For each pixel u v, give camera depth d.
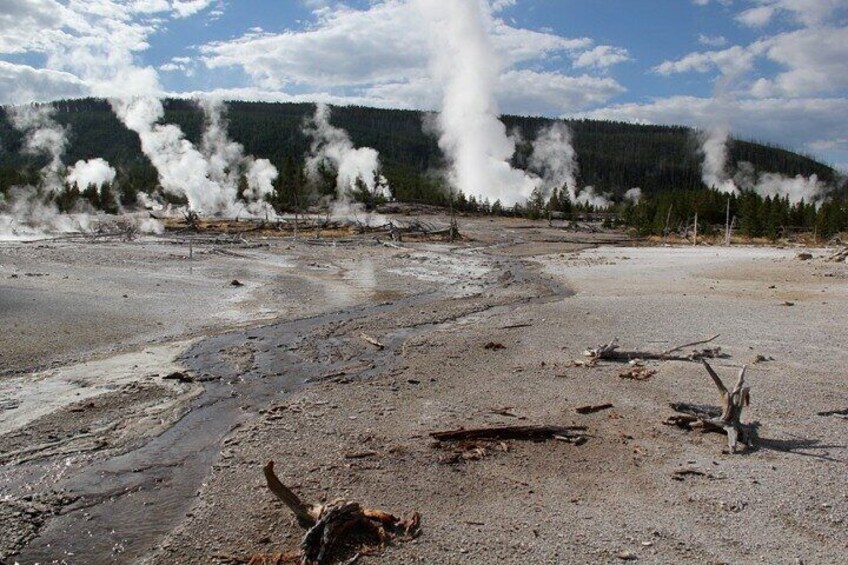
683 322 22.91
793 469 10.59
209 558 8.20
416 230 76.88
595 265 45.25
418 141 199.75
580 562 7.94
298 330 22.19
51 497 9.86
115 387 15.24
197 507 9.46
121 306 24.78
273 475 8.77
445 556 8.09
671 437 12.08
